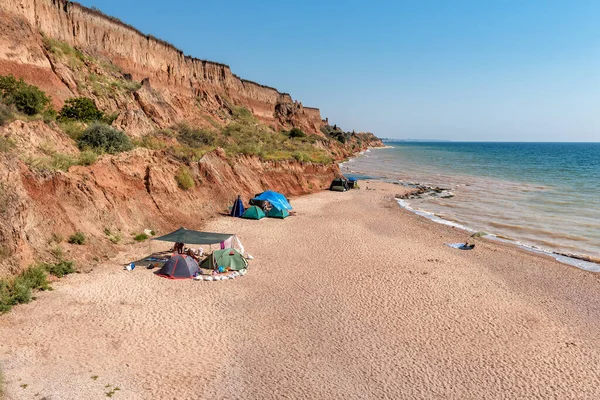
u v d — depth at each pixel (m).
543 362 13.85
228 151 46.00
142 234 24.48
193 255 21.91
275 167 50.59
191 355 13.20
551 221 36.62
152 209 27.50
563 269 23.72
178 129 47.94
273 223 32.88
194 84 80.00
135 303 16.41
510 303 18.69
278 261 23.05
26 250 17.05
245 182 41.84
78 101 35.78
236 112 87.38
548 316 17.52
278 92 126.56
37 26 40.22
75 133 30.14
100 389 11.10
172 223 27.98
